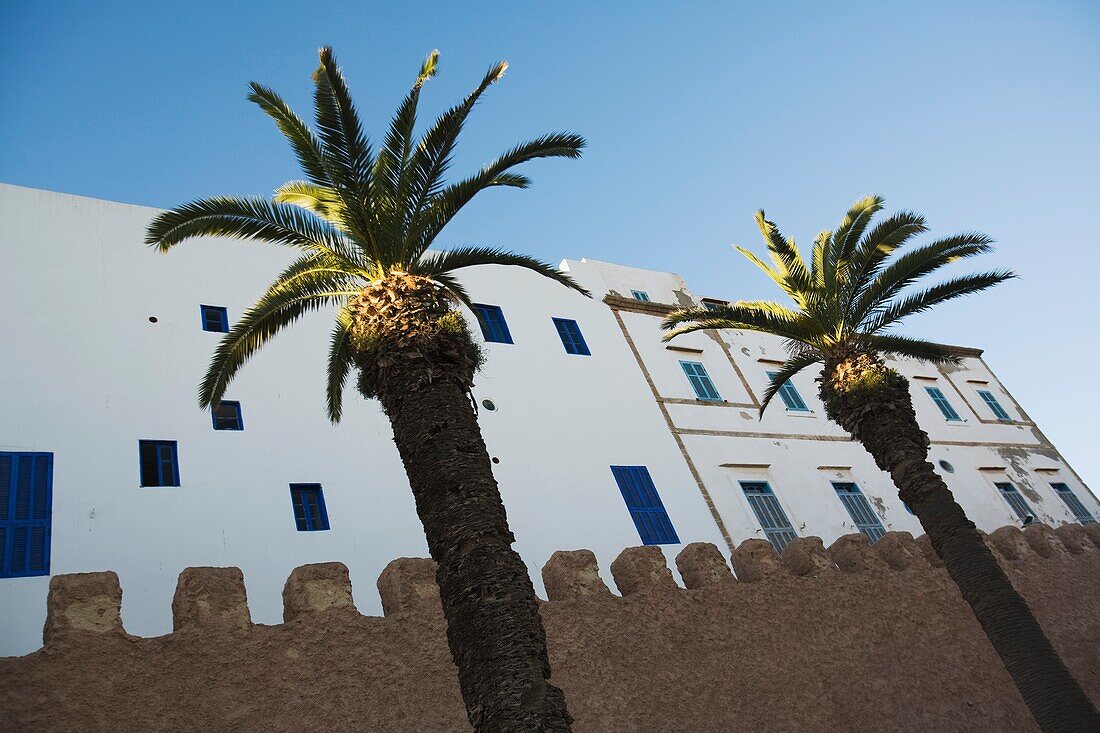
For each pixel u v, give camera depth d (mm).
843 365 16062
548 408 20047
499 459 18250
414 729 10234
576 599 12477
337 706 9953
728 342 25500
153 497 14094
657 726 11750
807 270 16672
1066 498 28344
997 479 27406
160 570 13367
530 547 16953
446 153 12305
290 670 9938
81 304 15859
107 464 14117
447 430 10234
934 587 16016
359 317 11203
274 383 16734
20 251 15922
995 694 14945
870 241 16578
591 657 11969
